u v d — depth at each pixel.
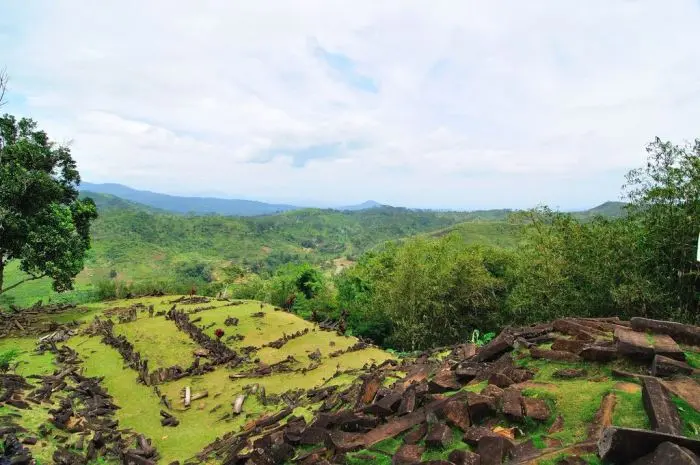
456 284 28.59
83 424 12.72
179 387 16.88
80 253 27.38
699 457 3.62
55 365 18.75
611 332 8.09
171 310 26.67
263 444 8.01
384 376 11.34
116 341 21.55
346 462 6.09
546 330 9.17
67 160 28.92
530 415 5.48
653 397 4.83
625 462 3.92
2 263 25.50
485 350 8.66
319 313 34.38
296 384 16.28
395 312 28.73
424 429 6.05
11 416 12.01
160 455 11.38
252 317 26.75
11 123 26.86
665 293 16.80
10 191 23.39
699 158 15.70
